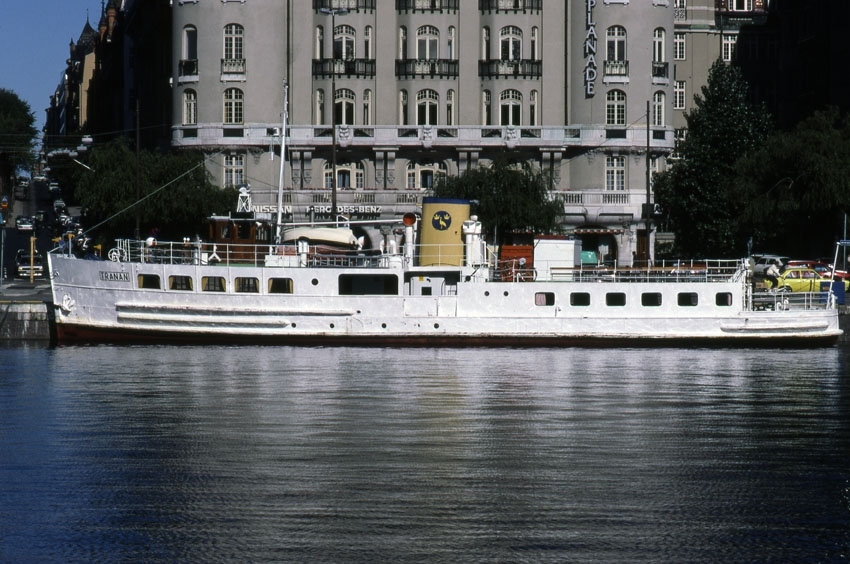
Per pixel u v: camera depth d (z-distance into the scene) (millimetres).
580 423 135250
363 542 87562
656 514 95250
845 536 89750
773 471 110625
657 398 153000
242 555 84812
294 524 91938
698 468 111438
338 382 164500
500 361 186375
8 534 89625
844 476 108562
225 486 103562
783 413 142500
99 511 95562
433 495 100625
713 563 83750
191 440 124000
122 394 154000
